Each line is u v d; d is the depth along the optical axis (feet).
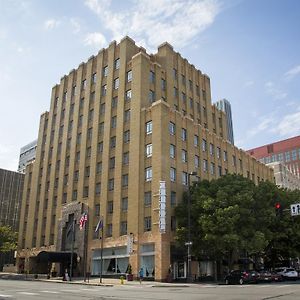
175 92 185.47
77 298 62.28
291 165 461.37
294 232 146.20
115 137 170.81
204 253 135.95
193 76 203.82
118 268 148.56
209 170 176.04
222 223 118.21
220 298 58.54
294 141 471.62
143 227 142.51
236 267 163.94
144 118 158.40
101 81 191.52
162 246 132.26
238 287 90.79
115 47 190.08
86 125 191.31
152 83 172.86
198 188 141.08
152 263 135.74
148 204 144.25
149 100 167.43
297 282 117.80
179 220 136.46
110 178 166.40
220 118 223.92
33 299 59.77
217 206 126.21
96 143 180.45
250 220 127.13
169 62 185.68
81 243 167.73
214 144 187.21
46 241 195.62
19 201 343.46
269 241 145.18
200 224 127.54
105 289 91.15
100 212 165.07
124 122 167.73
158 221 136.26
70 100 212.43
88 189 177.47
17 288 90.68
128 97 170.50
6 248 207.72
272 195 145.18
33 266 201.57
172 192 146.00
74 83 215.10
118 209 155.53
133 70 171.83
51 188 204.64
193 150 167.22
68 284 118.62
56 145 212.02
